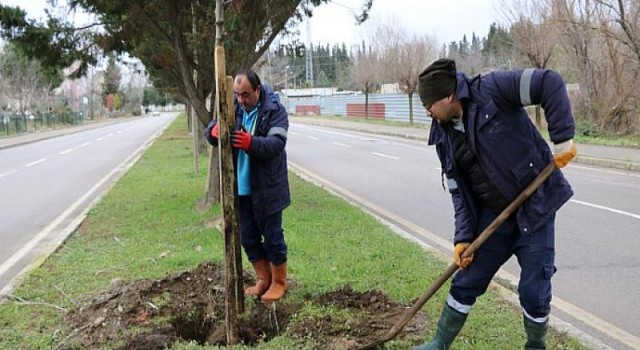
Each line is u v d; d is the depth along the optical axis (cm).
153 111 11825
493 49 4466
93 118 7619
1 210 1026
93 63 908
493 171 307
